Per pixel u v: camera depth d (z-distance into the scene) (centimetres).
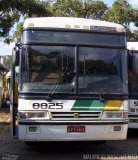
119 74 1075
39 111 1019
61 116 1023
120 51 1090
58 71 1048
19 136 1022
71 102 1030
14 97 1100
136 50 1466
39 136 1016
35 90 1026
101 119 1041
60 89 1032
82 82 1048
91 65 1064
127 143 1309
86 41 1074
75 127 1023
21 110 1021
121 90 1065
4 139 1380
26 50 1051
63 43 1063
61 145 1254
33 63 1046
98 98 1043
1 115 2262
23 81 1036
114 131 1047
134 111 1437
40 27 1062
